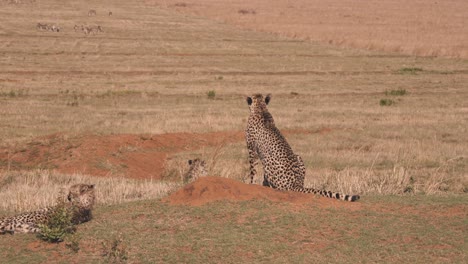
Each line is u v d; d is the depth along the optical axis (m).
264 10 111.75
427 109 29.31
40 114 25.77
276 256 7.79
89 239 8.43
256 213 9.14
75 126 23.14
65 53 47.81
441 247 8.12
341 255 7.82
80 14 81.06
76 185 9.34
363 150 20.36
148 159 18.78
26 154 18.73
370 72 43.41
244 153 19.31
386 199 10.29
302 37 66.06
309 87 36.62
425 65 47.38
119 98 31.11
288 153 10.20
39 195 12.58
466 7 133.38
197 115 26.23
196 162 14.14
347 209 9.49
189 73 41.25
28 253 7.98
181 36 62.97
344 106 30.05
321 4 134.62
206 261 7.67
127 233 8.61
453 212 9.59
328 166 17.86
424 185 13.40
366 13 111.44
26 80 36.03
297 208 9.38
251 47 55.97
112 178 15.65
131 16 82.25
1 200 12.38
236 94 33.53
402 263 7.61
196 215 9.16
